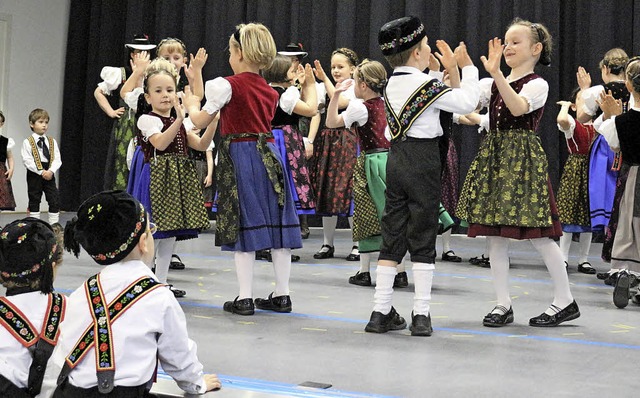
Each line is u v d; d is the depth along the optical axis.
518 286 4.59
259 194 3.62
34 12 9.00
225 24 8.48
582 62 7.48
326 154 5.69
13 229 2.00
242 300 3.62
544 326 3.47
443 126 3.26
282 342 3.08
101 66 9.05
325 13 8.14
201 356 2.84
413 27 3.25
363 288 4.39
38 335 1.99
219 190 3.64
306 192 5.21
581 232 5.31
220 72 8.50
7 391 1.95
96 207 1.92
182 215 3.82
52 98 9.24
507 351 3.00
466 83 3.23
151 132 3.72
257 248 3.59
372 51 7.95
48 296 2.02
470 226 3.50
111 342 1.85
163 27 8.77
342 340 3.13
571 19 7.54
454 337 3.23
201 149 3.90
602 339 3.25
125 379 1.84
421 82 3.20
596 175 5.15
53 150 7.42
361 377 2.60
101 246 1.91
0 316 1.98
